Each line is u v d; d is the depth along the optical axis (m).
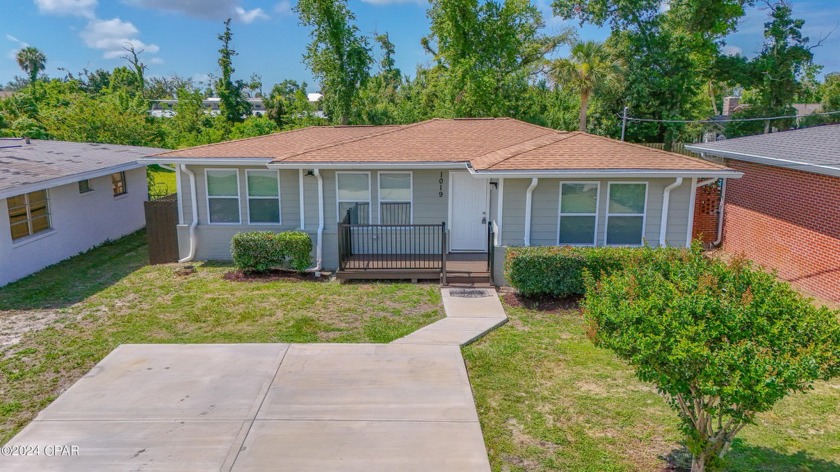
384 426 5.79
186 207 13.38
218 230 13.40
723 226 15.12
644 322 4.48
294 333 8.59
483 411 6.21
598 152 11.09
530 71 30.19
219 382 6.80
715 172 10.30
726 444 4.67
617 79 26.28
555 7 30.61
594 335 5.00
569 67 25.75
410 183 12.72
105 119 23.06
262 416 5.97
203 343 8.16
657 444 5.55
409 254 12.88
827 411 6.32
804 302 4.83
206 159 12.76
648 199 10.80
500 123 15.65
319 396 6.43
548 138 12.80
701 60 30.22
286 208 13.26
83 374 7.15
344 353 7.73
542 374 7.17
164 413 6.04
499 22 26.53
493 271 11.14
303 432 5.66
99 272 12.50
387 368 7.21
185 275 12.12
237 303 10.13
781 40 29.70
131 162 16.12
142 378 6.91
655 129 28.48
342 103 25.06
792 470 5.13
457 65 26.27
